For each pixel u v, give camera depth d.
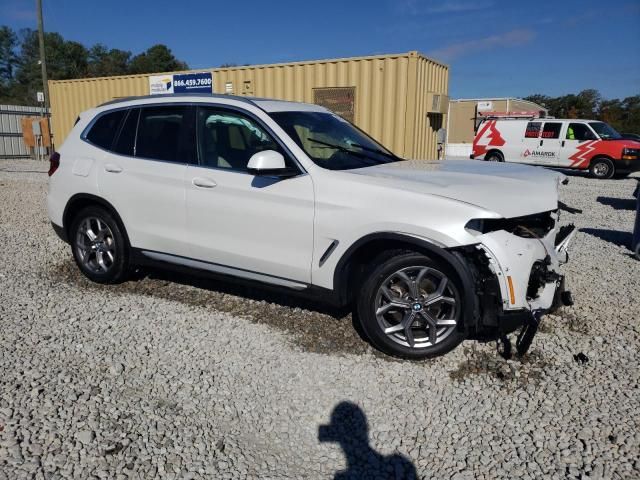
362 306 3.73
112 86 15.78
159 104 4.75
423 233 3.46
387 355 3.79
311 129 4.38
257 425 3.01
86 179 4.96
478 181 3.75
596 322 4.38
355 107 11.39
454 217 3.41
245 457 2.75
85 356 3.74
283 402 3.23
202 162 4.39
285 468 2.68
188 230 4.45
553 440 2.88
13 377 3.43
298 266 3.95
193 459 2.72
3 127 21.84
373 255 3.87
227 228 4.23
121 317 4.42
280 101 4.73
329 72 11.65
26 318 4.38
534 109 32.44
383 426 3.01
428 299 3.60
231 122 4.36
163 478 2.58
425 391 3.35
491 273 3.38
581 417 3.08
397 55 10.74
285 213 3.94
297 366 3.64
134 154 4.77
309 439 2.90
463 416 3.10
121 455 2.72
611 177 18.11
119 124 4.94
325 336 4.08
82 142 5.12
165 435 2.90
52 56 60.78
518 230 3.57
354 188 3.72
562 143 18.53
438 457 2.77
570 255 6.59
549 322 4.36
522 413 3.13
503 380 3.47
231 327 4.23
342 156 4.27
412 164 4.42
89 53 64.62
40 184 12.95
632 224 9.02
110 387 3.35
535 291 3.60
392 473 2.66
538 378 3.50
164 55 64.88
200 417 3.07
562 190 14.14
